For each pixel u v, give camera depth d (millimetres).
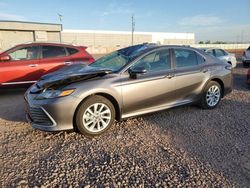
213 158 3133
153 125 4293
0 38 32625
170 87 4469
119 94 3908
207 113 4977
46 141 3643
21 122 4480
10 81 6582
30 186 2541
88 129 3760
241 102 5910
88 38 60375
